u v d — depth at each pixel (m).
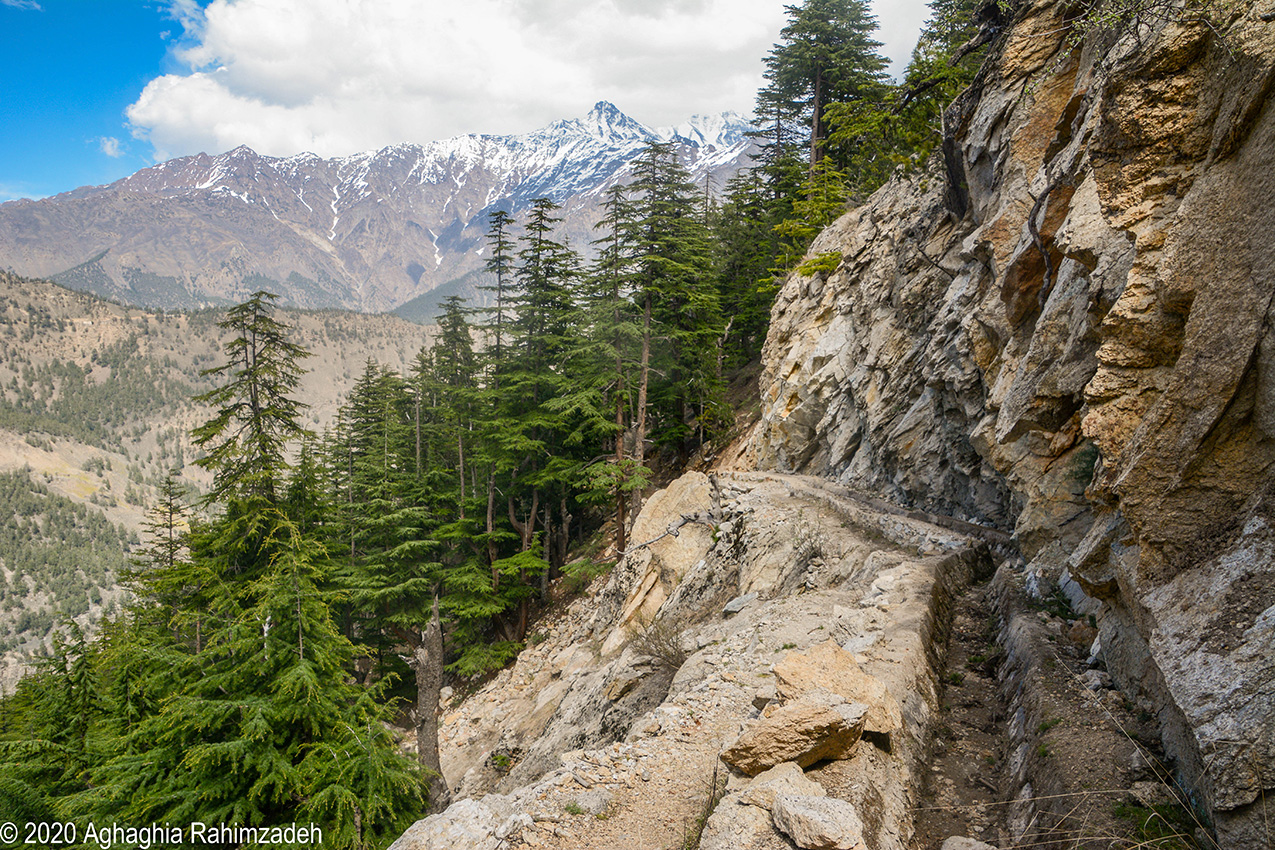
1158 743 5.34
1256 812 3.72
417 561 31.06
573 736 16.06
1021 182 13.45
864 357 24.38
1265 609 4.22
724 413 35.06
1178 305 5.51
